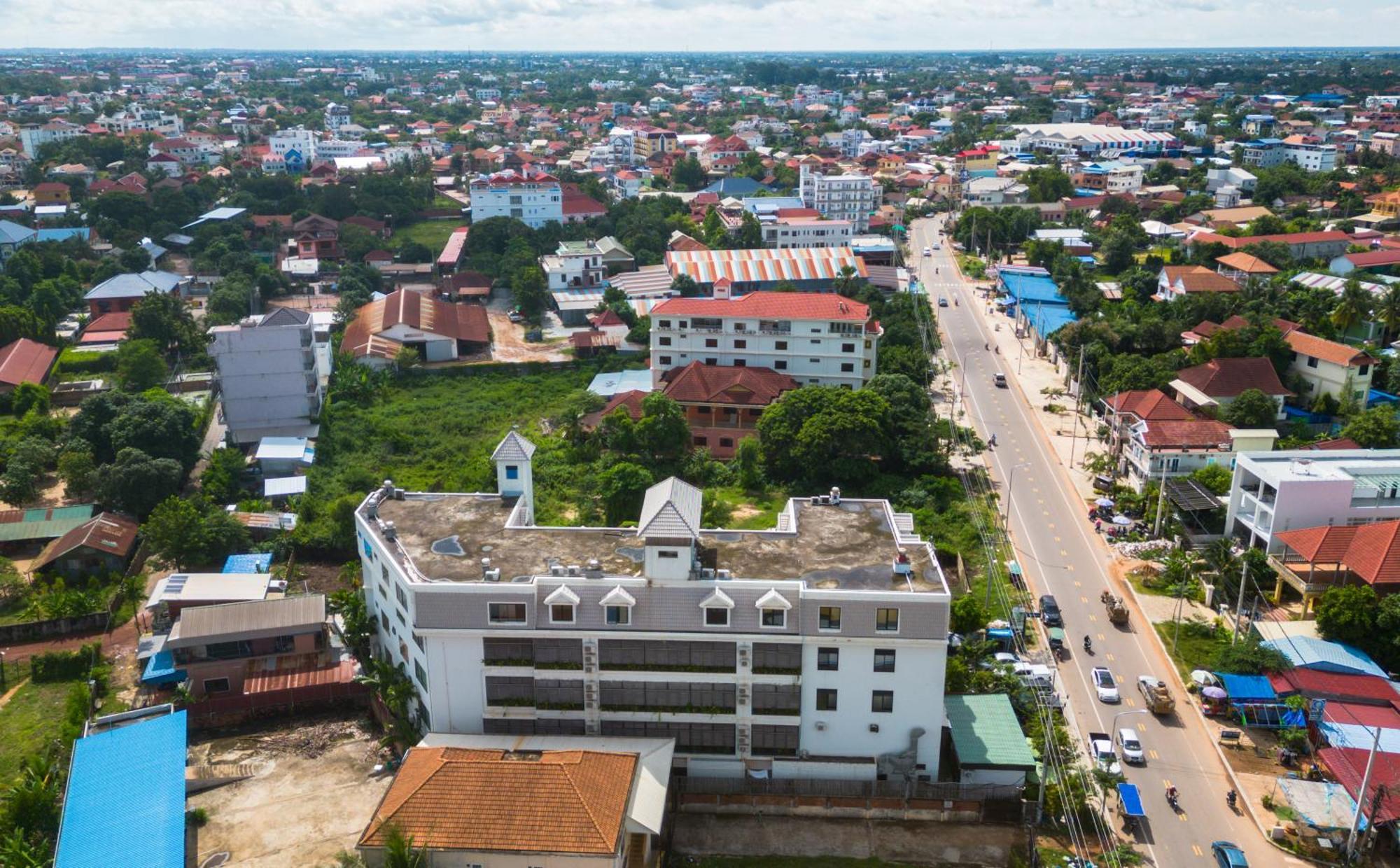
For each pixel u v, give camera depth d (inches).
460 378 7071.9
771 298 6082.7
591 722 3053.6
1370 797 2859.3
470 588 2945.4
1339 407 5866.1
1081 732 3331.7
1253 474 4370.1
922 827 2920.8
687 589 2935.5
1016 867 2758.4
